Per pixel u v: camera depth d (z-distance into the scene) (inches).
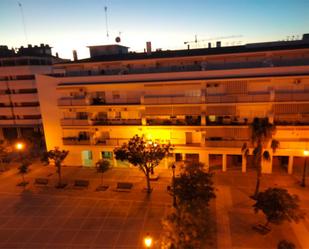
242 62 1435.8
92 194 1273.4
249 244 858.1
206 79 1344.7
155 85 1439.5
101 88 1528.1
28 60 2113.7
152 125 1493.6
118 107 1510.8
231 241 874.8
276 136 1382.9
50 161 1663.4
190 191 952.3
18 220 1075.3
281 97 1302.9
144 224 1000.9
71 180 1456.7
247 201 1133.7
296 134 1363.2
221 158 1579.7
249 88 1379.2
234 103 1353.3
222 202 1131.9
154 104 1444.4
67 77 1540.4
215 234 910.4
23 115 2196.1
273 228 935.7
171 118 1528.1
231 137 1422.2
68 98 1577.3
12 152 2014.0
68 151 1517.0
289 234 902.4
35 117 2186.3
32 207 1178.0
